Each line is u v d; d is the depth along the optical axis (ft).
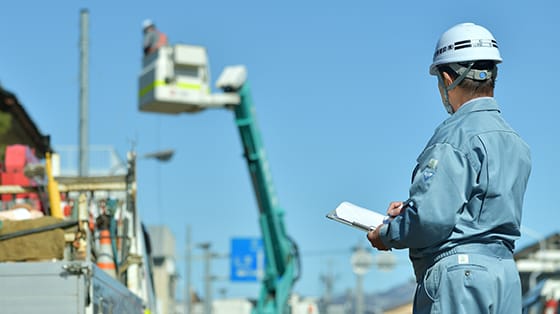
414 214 26.30
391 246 27.12
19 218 54.13
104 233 61.16
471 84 27.61
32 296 44.04
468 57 27.53
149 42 142.41
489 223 26.43
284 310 154.30
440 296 26.32
